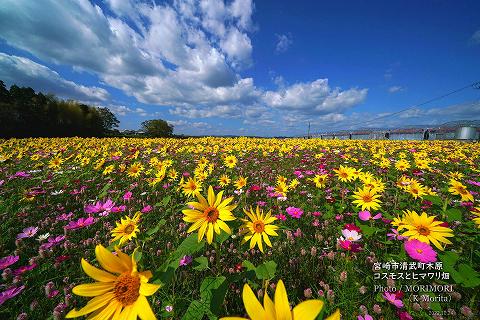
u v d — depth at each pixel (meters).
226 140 22.30
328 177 5.51
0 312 1.93
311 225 3.49
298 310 0.66
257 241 1.91
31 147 14.69
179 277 2.24
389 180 5.73
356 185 4.25
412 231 2.00
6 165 8.48
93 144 17.59
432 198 3.12
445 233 1.91
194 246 1.60
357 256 2.52
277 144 18.20
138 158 10.62
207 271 2.38
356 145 17.28
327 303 1.87
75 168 7.64
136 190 5.37
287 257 2.65
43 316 1.94
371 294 2.05
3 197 4.98
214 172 7.28
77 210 4.32
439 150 13.45
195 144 18.09
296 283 2.23
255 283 2.00
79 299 2.02
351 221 3.42
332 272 2.29
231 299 2.05
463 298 2.00
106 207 3.22
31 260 2.45
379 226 3.10
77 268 2.57
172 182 5.57
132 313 0.90
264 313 0.66
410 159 10.33
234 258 2.62
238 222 1.85
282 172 7.28
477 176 6.66
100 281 0.95
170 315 1.64
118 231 2.12
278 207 4.05
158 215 4.00
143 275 0.96
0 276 2.46
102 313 0.92
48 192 5.17
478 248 2.50
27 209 4.16
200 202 1.72
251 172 7.19
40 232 3.45
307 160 8.97
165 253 2.61
